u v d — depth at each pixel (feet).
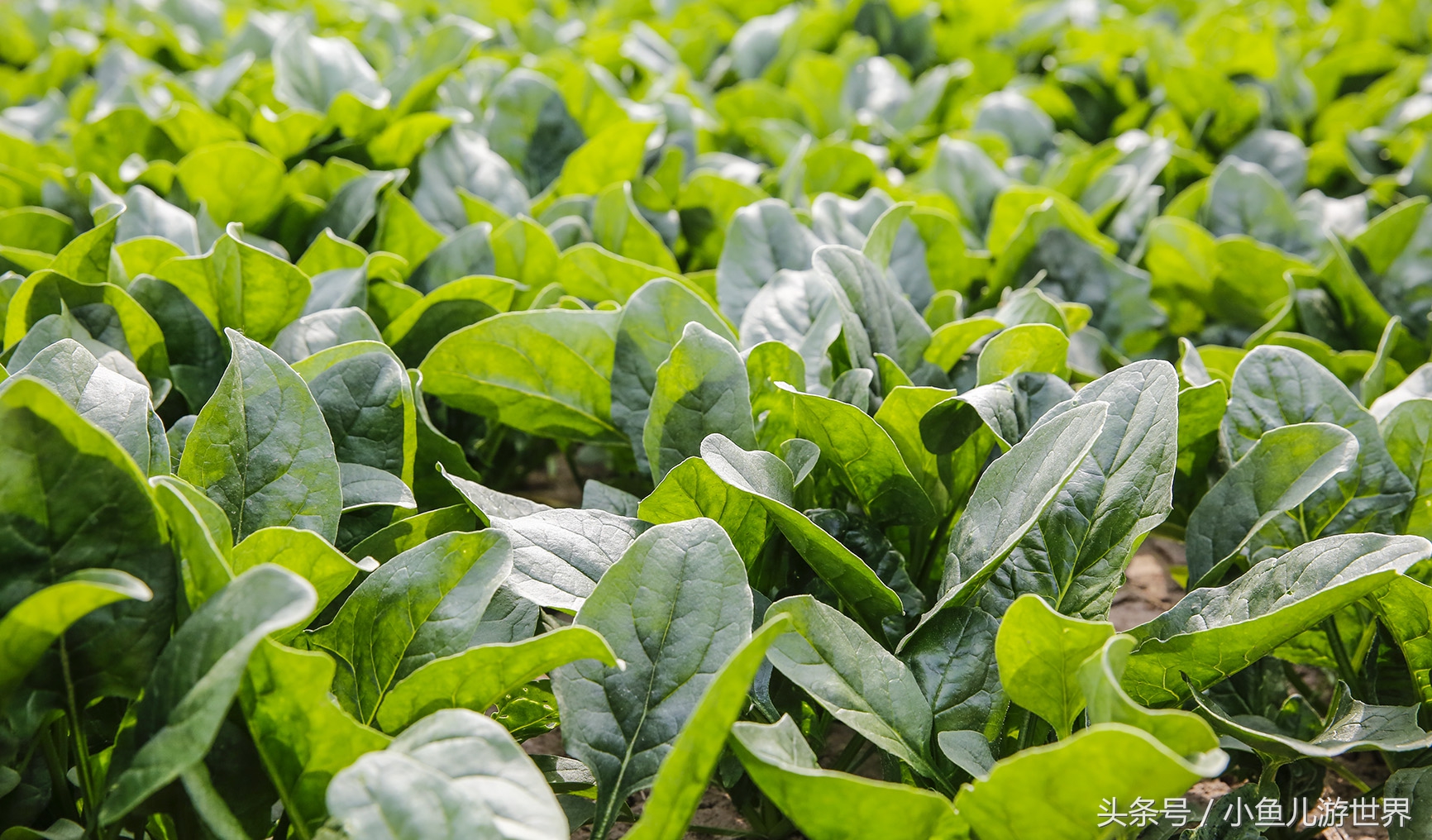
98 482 3.36
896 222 6.22
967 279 8.03
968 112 11.50
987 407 4.79
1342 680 5.11
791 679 3.83
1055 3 13.67
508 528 4.38
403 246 7.73
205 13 13.14
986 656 4.27
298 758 3.40
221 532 3.67
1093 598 4.34
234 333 4.28
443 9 14.12
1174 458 4.26
